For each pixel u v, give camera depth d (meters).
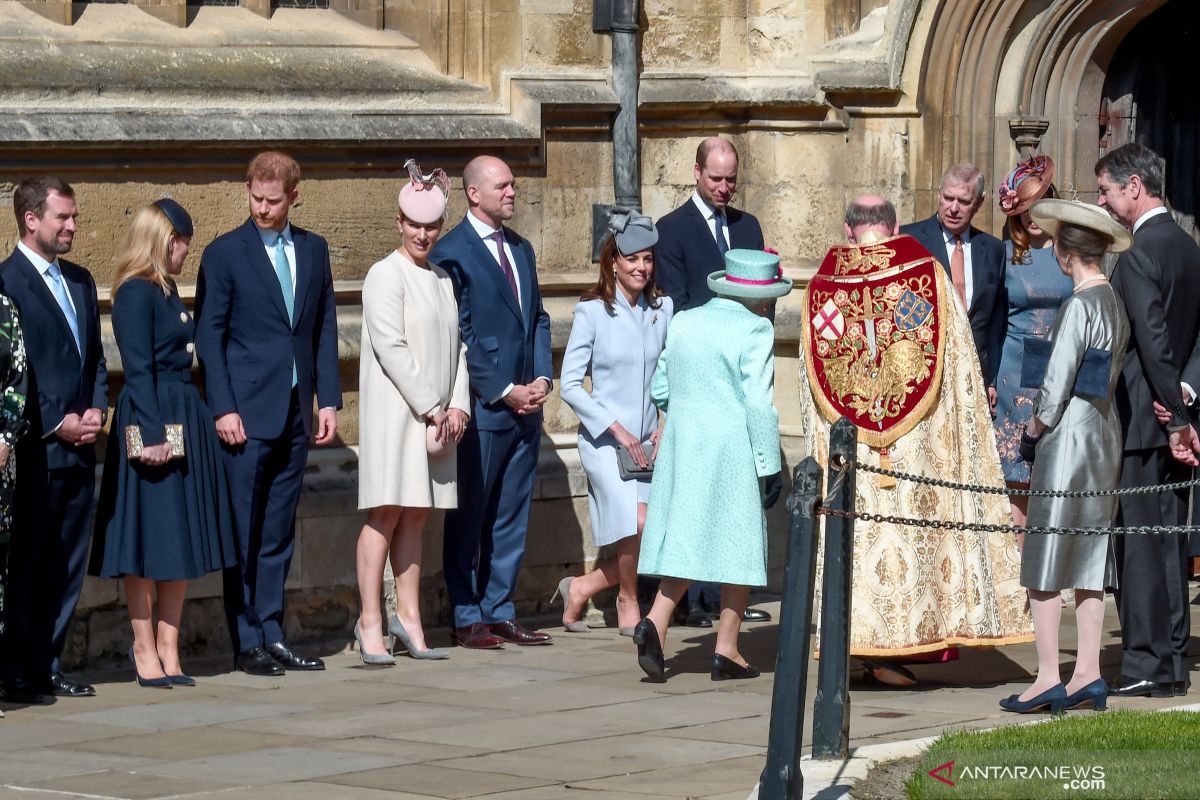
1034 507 17.69
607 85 25.27
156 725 17.47
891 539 18.75
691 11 26.16
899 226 24.27
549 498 24.17
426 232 20.77
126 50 21.91
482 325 21.66
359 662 21.05
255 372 20.25
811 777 14.54
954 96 26.19
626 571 22.44
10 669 18.69
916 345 18.91
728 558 19.08
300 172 22.44
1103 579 17.64
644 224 21.77
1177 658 18.48
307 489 22.02
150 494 19.16
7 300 17.78
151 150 21.19
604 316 21.80
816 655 19.34
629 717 17.67
